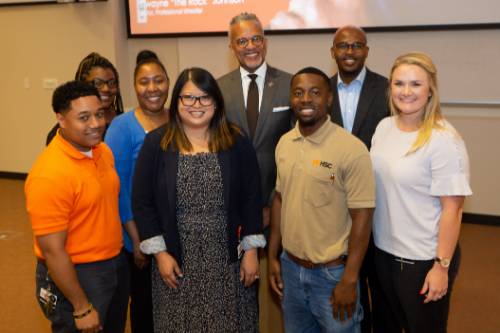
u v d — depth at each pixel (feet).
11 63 19.12
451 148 5.17
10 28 18.71
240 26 7.34
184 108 5.59
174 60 16.72
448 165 5.16
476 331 8.83
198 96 5.53
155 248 5.78
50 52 18.31
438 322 5.65
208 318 5.90
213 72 16.19
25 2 18.07
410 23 13.44
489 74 13.15
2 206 16.75
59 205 5.02
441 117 5.48
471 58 13.21
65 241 5.17
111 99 7.90
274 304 7.77
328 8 14.16
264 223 7.34
